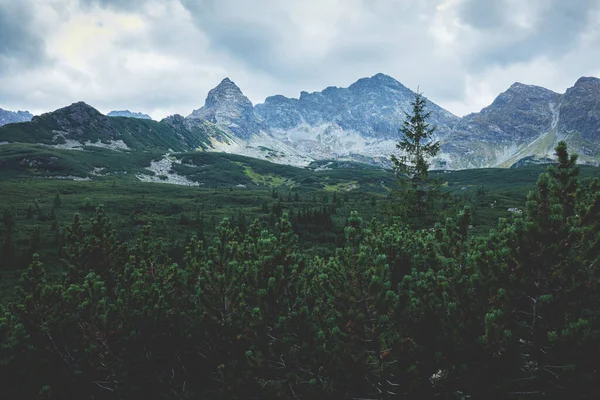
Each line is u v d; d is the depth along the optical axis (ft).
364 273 35.01
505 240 36.01
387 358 34.78
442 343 32.65
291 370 37.91
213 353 41.68
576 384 28.48
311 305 41.73
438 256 39.24
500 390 30.50
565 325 29.86
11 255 166.30
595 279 32.17
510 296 31.99
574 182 34.47
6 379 37.63
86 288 43.47
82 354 41.06
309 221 273.54
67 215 317.63
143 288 45.50
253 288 39.86
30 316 40.24
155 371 43.01
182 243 211.00
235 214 372.79
